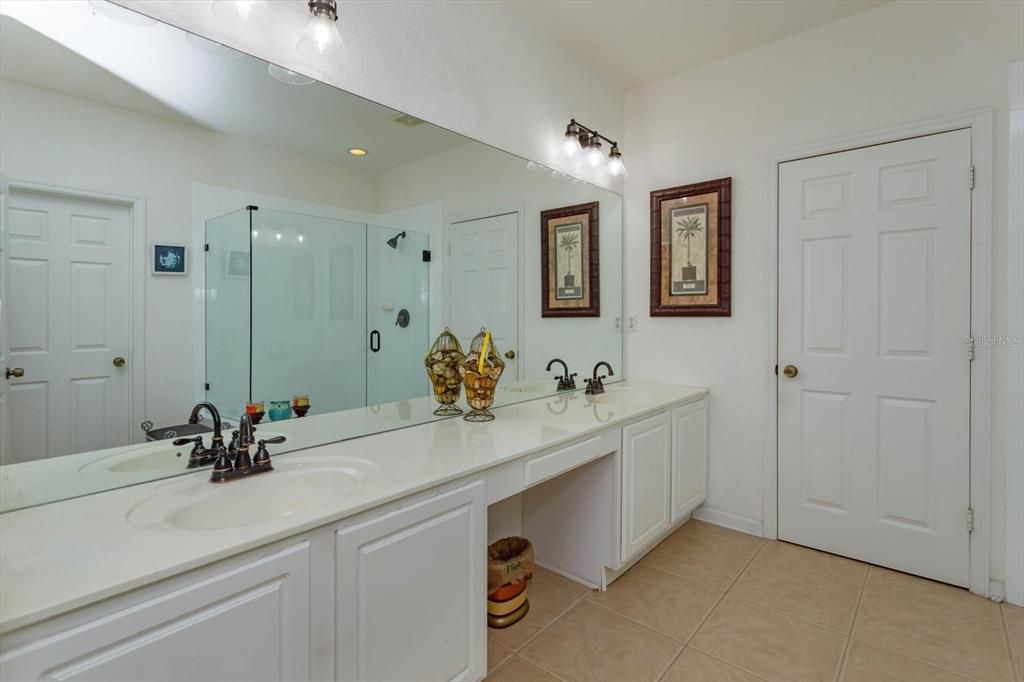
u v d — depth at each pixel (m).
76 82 1.18
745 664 1.67
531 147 2.45
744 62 2.69
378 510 1.16
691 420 2.66
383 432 1.83
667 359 3.01
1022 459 2.00
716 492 2.84
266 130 1.53
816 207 2.48
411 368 1.99
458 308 2.18
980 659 1.68
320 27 1.46
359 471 1.39
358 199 1.79
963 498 2.13
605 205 2.99
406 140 1.91
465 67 2.09
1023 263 1.98
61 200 1.16
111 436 1.24
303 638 1.03
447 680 1.35
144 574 0.81
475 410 2.01
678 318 2.96
